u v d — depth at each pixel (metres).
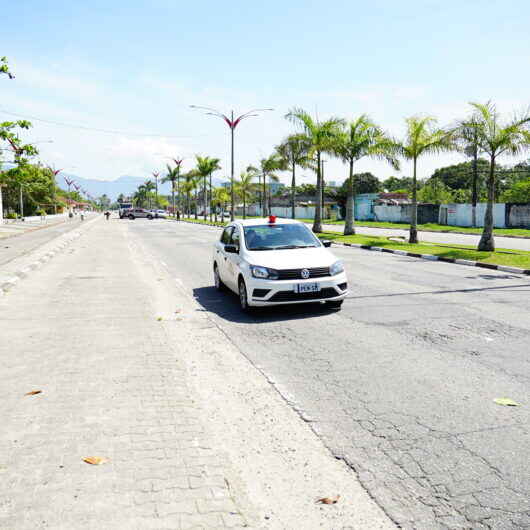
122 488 2.80
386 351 5.57
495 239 25.55
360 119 25.06
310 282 7.29
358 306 8.10
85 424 3.65
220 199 67.00
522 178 57.66
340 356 5.41
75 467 3.03
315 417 3.84
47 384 4.50
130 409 3.94
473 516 2.61
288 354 5.51
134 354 5.45
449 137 17.58
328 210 60.22
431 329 6.54
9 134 24.86
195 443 3.37
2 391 4.32
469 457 3.21
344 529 2.51
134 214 77.94
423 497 2.79
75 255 17.72
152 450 3.26
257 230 8.67
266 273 7.27
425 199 60.88
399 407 4.02
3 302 8.52
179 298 9.07
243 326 6.86
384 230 35.12
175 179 76.88
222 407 4.03
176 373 4.84
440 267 13.77
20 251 19.23
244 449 3.34
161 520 2.52
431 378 4.68
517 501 2.73
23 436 3.45
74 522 2.50
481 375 4.74
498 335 6.22
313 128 27.30
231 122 36.59
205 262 15.31
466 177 72.94
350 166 26.44
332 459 3.22
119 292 9.59
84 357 5.32
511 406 4.00
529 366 4.98
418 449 3.32
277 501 2.75
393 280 11.10
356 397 4.24
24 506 2.63
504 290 9.70
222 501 2.70
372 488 2.88
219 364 5.15
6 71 22.22
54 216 88.56
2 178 27.03
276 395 4.30
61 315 7.45
